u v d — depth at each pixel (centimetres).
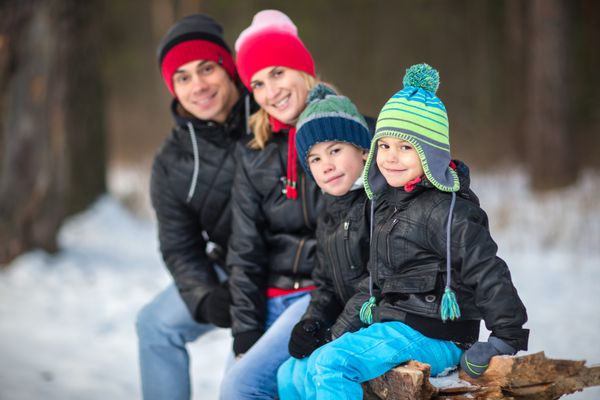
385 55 3114
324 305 335
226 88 404
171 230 415
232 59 415
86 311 698
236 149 383
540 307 704
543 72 1552
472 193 289
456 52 2956
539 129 1543
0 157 867
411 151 286
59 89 887
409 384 272
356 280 325
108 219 1239
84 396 473
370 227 313
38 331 618
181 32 398
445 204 281
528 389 270
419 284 288
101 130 1315
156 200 414
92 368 534
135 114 3120
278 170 366
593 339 582
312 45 3059
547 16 1549
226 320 378
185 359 406
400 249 294
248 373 340
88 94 1277
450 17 2972
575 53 2339
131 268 904
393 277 298
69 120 1233
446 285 278
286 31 371
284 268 372
